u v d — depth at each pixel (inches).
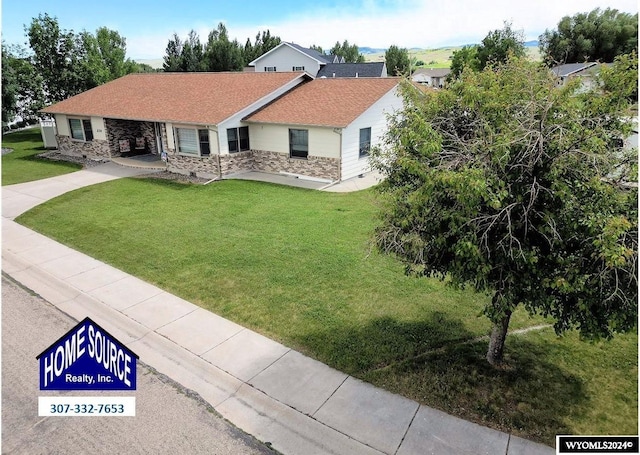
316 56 1856.5
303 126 657.0
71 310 313.4
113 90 930.1
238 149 711.1
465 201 163.0
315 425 205.5
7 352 263.6
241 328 286.0
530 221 175.3
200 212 526.3
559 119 169.2
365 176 701.9
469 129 201.0
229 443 197.3
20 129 1328.7
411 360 248.8
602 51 1718.8
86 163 823.1
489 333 274.4
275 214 516.1
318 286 339.3
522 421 203.9
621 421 203.3
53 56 1194.0
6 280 360.8
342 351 259.0
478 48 1202.6
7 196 601.6
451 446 191.3
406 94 229.9
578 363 244.1
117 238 446.6
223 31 2080.5
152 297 327.6
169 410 217.5
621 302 165.0
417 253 202.5
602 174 167.2
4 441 198.2
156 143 876.0
